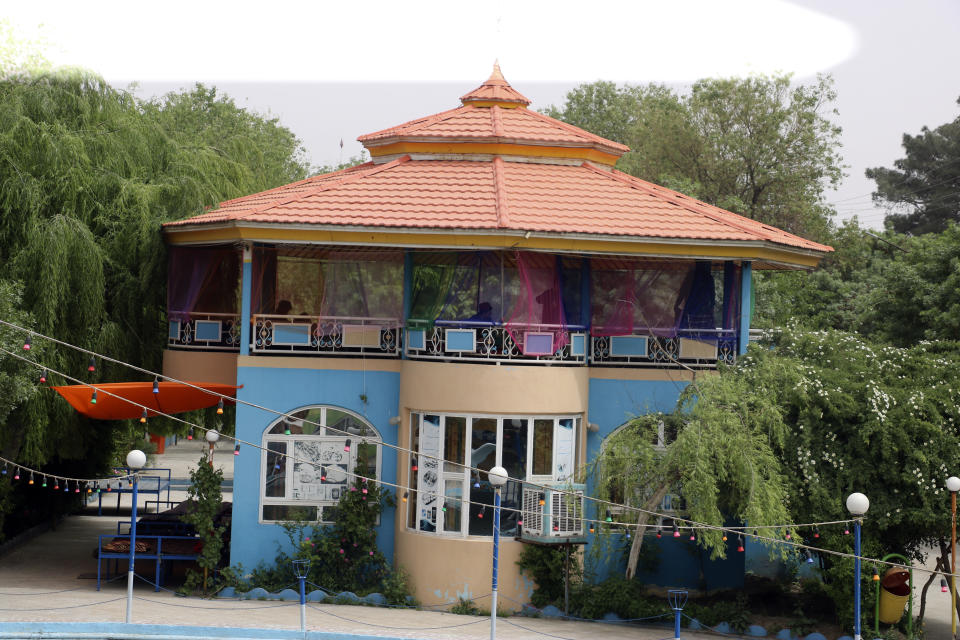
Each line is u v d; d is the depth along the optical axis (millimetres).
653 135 53281
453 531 20703
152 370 24578
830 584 20906
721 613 19938
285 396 21484
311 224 20125
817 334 22188
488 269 20828
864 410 19703
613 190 22484
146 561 24016
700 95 51875
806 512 19531
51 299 21422
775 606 21438
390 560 21484
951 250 32250
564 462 21078
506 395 20453
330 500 21547
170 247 23578
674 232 20719
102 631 17578
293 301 23516
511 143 23188
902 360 21344
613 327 22000
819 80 51031
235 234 20844
